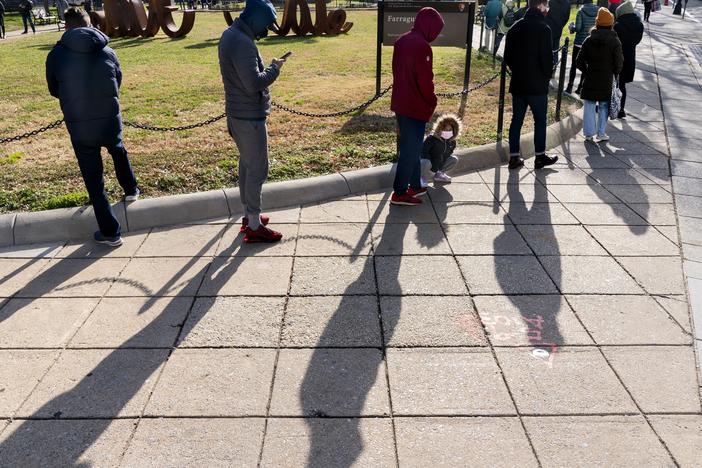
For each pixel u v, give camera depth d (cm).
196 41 1886
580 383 340
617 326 394
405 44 530
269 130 819
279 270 466
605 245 509
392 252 494
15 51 1788
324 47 1672
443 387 336
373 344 374
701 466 283
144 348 372
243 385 338
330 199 610
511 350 368
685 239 521
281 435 301
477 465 283
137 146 756
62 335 387
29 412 319
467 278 453
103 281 454
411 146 558
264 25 455
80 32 471
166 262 482
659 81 1214
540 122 679
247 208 504
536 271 464
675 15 2805
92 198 494
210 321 399
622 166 712
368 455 288
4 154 734
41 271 471
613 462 285
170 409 320
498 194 623
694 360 361
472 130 820
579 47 1071
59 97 484
